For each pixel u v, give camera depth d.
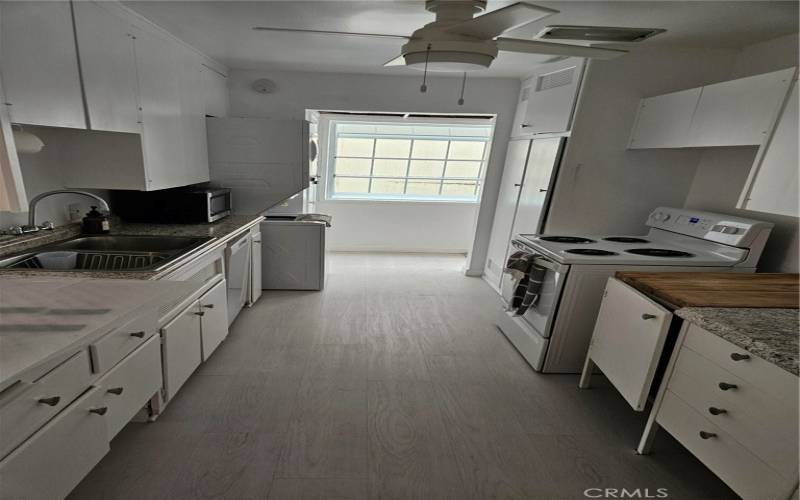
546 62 2.94
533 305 2.51
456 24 1.46
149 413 1.78
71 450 1.10
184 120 2.61
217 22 2.14
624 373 1.81
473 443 1.79
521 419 1.97
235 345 2.57
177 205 2.61
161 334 1.67
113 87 1.83
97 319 1.12
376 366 2.40
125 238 2.19
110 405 1.29
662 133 2.48
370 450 1.71
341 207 5.20
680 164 2.84
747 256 2.17
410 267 4.69
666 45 2.47
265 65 3.32
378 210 5.26
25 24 1.36
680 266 2.19
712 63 2.58
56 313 1.16
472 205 5.33
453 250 5.53
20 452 0.93
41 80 1.43
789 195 1.64
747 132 1.91
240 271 2.79
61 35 1.52
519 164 3.55
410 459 1.67
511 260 2.53
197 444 1.69
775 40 2.27
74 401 1.11
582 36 2.22
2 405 0.89
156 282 1.45
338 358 2.47
